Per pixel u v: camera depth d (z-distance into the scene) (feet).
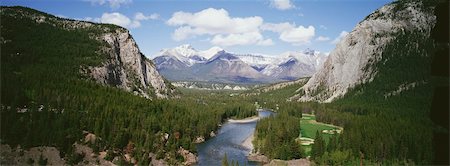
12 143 404.36
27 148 405.59
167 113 636.07
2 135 407.85
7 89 493.36
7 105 476.95
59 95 534.78
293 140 502.79
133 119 534.78
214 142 629.51
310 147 549.13
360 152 476.13
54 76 634.02
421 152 437.99
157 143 498.28
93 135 466.29
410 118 647.15
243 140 651.25
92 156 433.07
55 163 405.39
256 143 561.02
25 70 632.38
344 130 581.12
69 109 503.20
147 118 563.89
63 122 453.17
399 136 486.38
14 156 393.91
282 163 463.01
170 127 576.61
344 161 447.42
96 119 488.44
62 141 422.41
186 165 477.77
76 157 418.10
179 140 525.75
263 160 502.79
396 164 439.22
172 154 482.28
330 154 461.37
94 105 541.75
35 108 468.34
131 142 476.13
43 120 442.50
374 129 538.47
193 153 521.65
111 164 432.66
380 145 466.70
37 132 422.00
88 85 647.15
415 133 494.59
